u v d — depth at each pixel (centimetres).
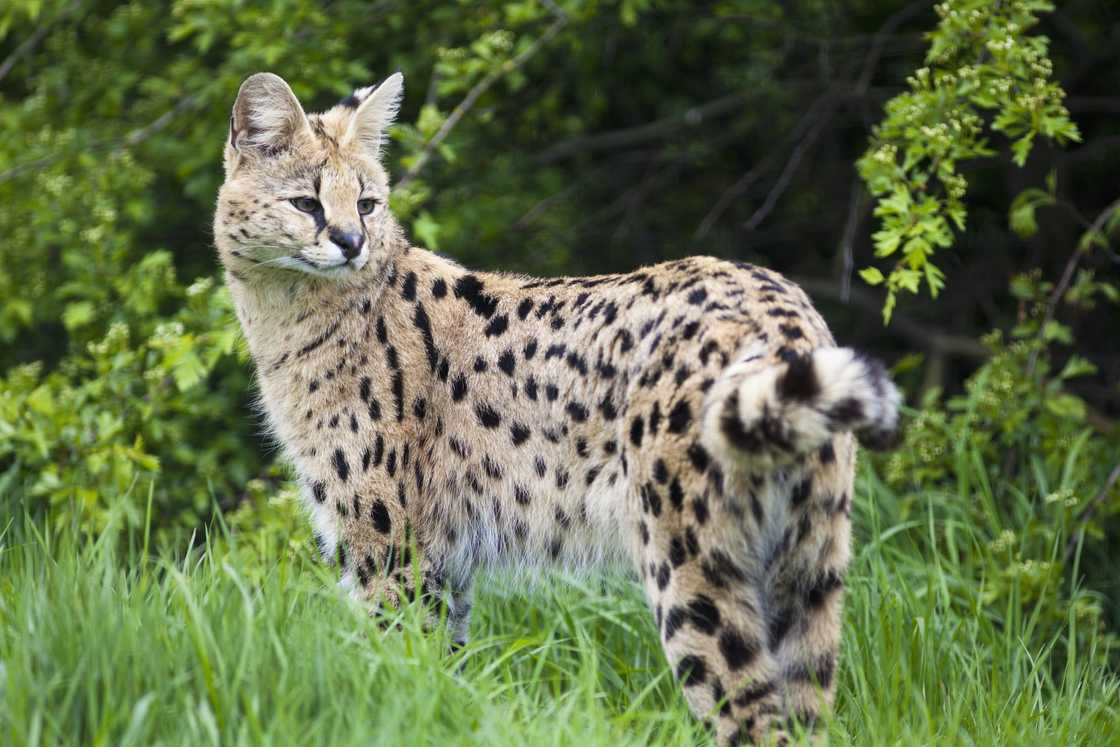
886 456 1289
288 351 973
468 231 1830
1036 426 1294
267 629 757
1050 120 1077
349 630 814
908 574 1148
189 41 1895
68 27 1864
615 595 1044
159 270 1494
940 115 1111
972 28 1110
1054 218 1841
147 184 1742
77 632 740
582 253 2028
